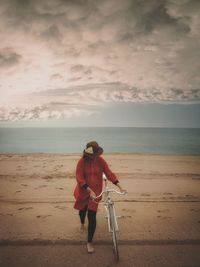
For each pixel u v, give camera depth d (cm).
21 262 393
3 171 1094
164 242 453
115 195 750
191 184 893
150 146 3059
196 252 421
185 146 3066
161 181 930
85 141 4041
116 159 1420
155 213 601
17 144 3366
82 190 448
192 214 596
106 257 406
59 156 1538
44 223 540
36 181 926
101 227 518
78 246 441
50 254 416
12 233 491
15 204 668
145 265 384
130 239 464
